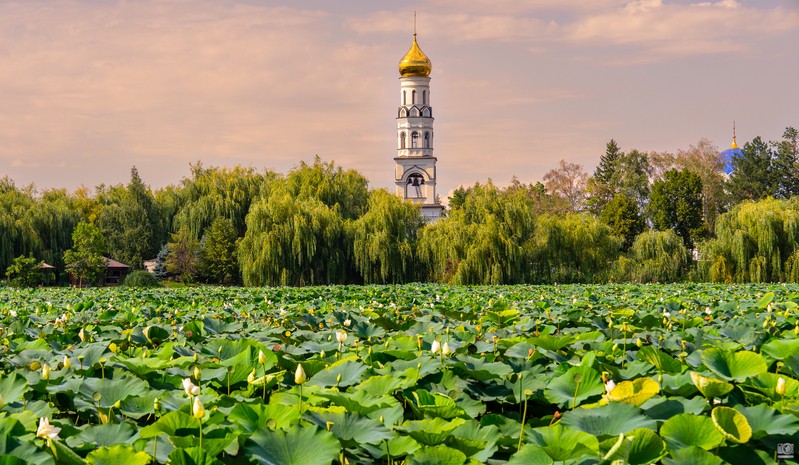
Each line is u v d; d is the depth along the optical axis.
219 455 5.65
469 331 12.21
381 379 7.43
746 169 84.38
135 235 67.00
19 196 67.44
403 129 82.62
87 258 58.03
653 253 51.88
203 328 12.82
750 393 7.07
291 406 6.32
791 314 14.83
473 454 5.68
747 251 47.00
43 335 12.17
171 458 5.23
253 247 48.31
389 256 49.22
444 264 48.56
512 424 6.52
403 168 82.00
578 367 7.49
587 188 82.81
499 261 47.34
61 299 25.58
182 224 63.41
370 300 22.72
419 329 12.52
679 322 13.66
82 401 7.19
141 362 8.45
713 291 28.59
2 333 12.76
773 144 85.19
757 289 31.05
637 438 5.43
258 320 15.79
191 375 8.02
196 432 6.03
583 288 35.78
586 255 50.66
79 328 13.23
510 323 14.51
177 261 59.56
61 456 5.27
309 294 26.05
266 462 5.27
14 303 23.62
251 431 6.11
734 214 49.12
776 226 46.56
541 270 50.28
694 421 5.78
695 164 81.50
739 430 5.59
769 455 5.62
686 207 73.06
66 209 63.22
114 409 7.18
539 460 5.41
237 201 64.00
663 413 6.54
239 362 8.44
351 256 50.16
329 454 5.32
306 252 48.47
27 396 7.59
